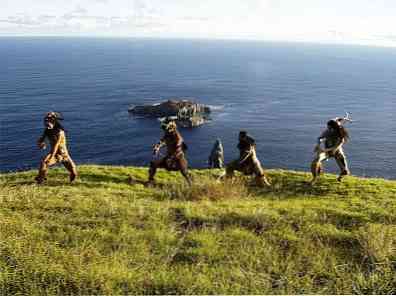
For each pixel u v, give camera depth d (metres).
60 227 11.10
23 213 12.44
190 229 11.48
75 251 9.48
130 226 11.33
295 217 12.42
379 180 20.03
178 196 15.80
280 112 166.50
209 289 8.00
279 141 120.12
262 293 7.97
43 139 17.23
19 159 94.75
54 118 17.20
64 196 14.74
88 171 19.94
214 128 131.88
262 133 128.75
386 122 153.50
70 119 139.00
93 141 113.25
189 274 8.55
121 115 146.75
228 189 16.31
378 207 14.63
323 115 163.50
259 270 8.95
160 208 12.91
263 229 11.45
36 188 15.88
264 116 156.75
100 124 132.88
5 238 10.16
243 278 8.48
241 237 10.69
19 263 8.83
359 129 139.75
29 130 121.12
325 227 11.70
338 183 18.83
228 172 17.86
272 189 17.80
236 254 9.67
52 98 183.38
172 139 17.20
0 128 123.50
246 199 15.69
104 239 10.39
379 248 9.91
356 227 12.02
